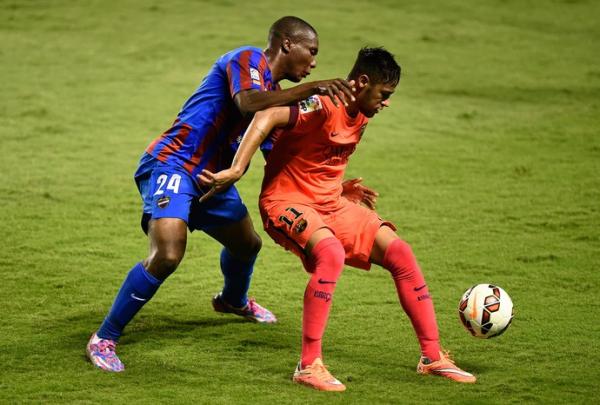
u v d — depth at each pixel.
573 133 43.28
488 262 26.83
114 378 17.80
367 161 38.62
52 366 18.36
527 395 17.33
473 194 34.25
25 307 22.17
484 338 19.06
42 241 27.84
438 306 23.08
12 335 20.17
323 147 18.33
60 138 40.56
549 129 44.00
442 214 31.80
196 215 20.14
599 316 22.34
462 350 20.02
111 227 29.62
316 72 52.59
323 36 60.59
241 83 18.30
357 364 19.02
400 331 21.19
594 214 31.80
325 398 16.97
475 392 17.47
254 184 35.56
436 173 37.00
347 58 55.84
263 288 24.47
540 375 18.47
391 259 18.42
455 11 69.25
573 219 31.23
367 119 18.72
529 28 65.44
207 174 17.38
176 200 18.83
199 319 21.91
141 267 18.48
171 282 24.75
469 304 18.98
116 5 66.62
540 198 33.75
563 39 62.91
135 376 17.94
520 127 44.38
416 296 18.44
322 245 17.75
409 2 71.06
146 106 46.00
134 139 40.81
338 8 68.31
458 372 18.14
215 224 20.31
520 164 38.38
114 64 53.59
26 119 43.19
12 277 24.48
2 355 18.91
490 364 19.14
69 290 23.61
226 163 19.80
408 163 38.41
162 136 19.66
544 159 39.12
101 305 22.53
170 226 18.59
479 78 53.53
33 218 30.19
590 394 17.44
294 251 18.44
